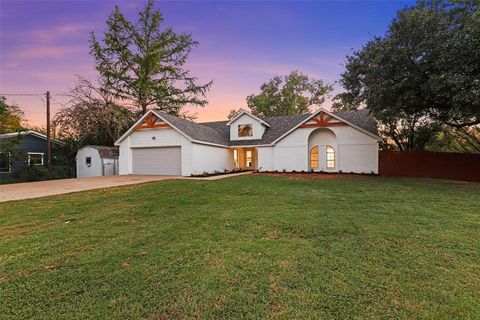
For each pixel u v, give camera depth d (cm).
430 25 995
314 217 540
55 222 528
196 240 407
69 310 233
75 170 2077
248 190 920
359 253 356
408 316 223
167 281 282
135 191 916
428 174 1507
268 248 372
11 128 2475
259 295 255
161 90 2555
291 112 3441
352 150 1633
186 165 1616
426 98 1066
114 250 371
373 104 1236
